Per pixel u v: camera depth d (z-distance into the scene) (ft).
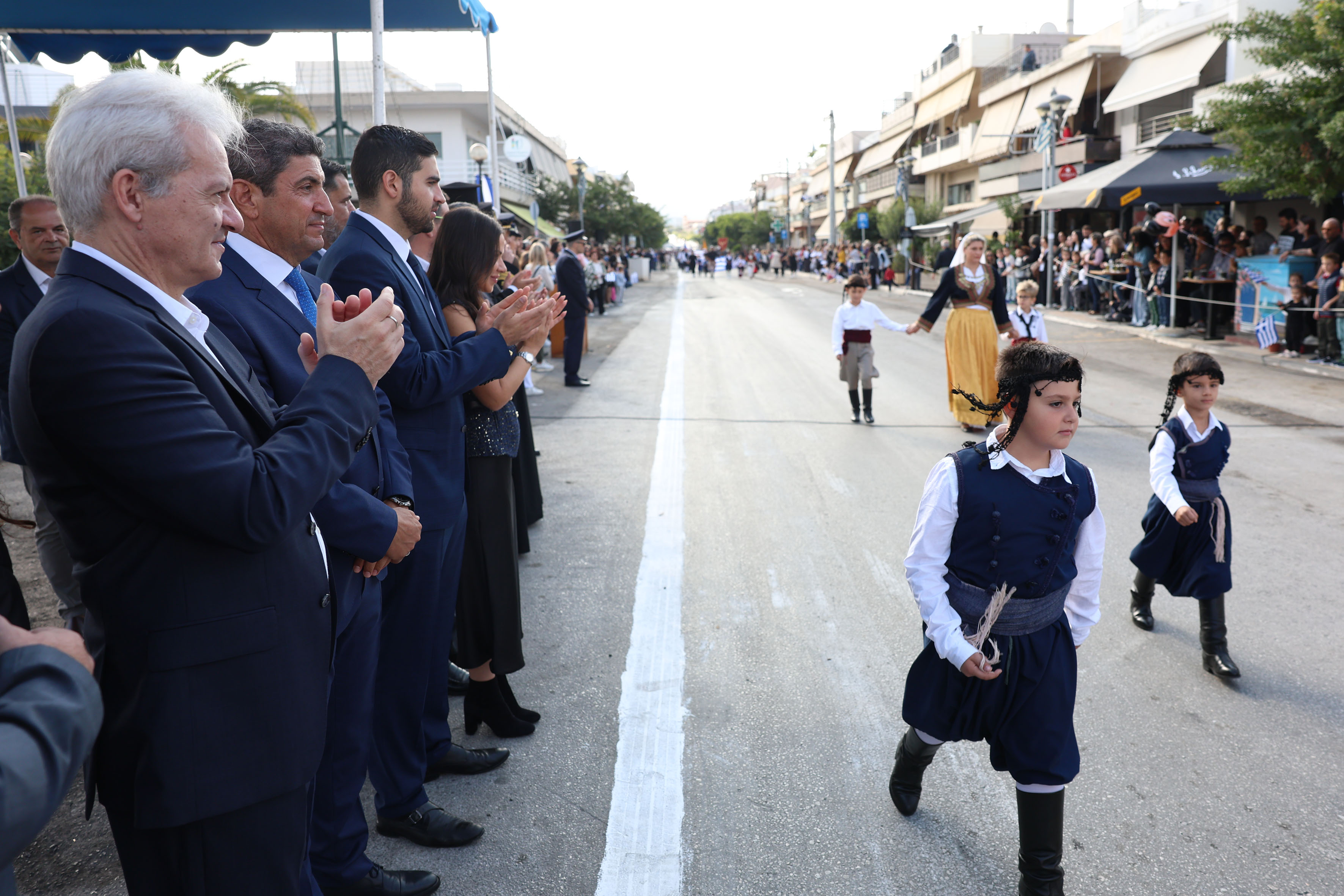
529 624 15.24
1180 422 13.85
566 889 9.02
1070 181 73.56
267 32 25.86
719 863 9.43
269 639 5.84
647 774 10.99
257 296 7.59
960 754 11.62
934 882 9.18
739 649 14.34
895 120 175.73
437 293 11.16
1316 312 40.47
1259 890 9.04
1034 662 8.70
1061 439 8.53
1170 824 10.10
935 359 47.29
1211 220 64.18
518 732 11.84
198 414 5.38
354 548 7.30
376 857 9.48
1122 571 17.70
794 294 110.22
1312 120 41.27
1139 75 85.81
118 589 5.45
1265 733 11.99
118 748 5.62
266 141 7.84
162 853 5.80
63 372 5.05
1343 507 21.25
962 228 123.44
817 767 11.17
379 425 8.47
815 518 20.90
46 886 8.92
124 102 5.50
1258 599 16.20
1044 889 8.57
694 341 56.70
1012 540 8.61
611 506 21.84
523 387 19.49
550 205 149.07
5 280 14.01
